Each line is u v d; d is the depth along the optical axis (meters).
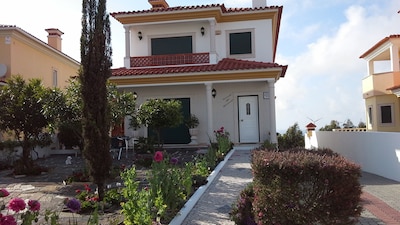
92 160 7.29
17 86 11.71
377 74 21.98
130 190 5.71
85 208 6.82
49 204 7.67
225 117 18.30
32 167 11.88
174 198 6.39
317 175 4.49
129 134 18.11
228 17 19.45
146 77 17.31
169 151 16.17
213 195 8.00
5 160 13.80
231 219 5.94
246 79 16.95
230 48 19.59
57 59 24.39
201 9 18.36
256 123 18.17
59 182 10.27
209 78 17.11
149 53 19.95
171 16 18.94
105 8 7.75
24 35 19.62
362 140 12.37
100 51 7.55
